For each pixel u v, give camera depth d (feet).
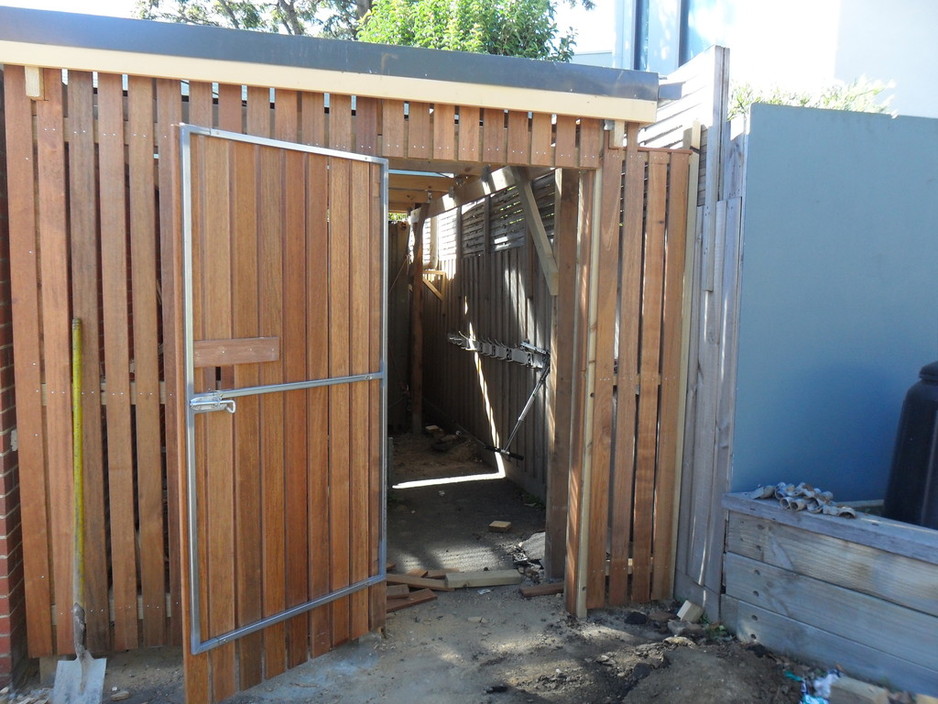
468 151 10.57
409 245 27.63
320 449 9.93
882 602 9.18
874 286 11.47
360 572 10.73
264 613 9.39
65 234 9.28
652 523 12.41
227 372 8.66
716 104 11.49
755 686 9.45
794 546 10.21
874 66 18.76
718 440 11.40
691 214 11.92
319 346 9.71
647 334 11.90
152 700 9.52
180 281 8.07
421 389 26.89
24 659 9.91
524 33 25.89
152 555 9.95
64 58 8.79
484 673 10.23
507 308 20.16
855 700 8.98
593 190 11.32
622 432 11.98
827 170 11.08
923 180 11.56
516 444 20.02
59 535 9.59
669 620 11.75
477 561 14.51
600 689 9.80
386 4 28.35
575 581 11.94
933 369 9.93
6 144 8.98
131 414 10.27
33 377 9.33
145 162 9.33
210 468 8.58
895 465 10.30
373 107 10.13
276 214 9.00
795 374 11.23
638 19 30.09
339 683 9.91
